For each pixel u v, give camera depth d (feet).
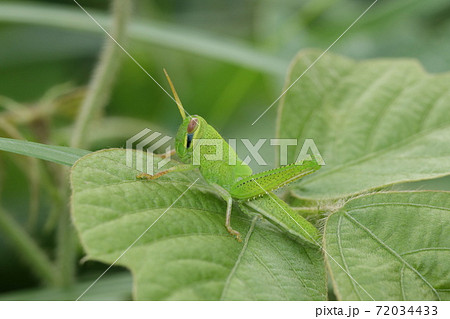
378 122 0.37
